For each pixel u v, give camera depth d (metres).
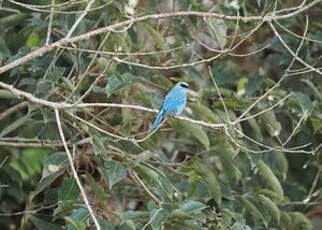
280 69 16.17
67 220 9.48
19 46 13.40
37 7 10.34
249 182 14.03
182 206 10.34
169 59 14.02
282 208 14.72
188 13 10.25
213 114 11.71
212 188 12.01
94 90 11.69
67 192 10.69
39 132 12.96
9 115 13.40
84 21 12.28
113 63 11.31
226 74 13.91
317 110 12.92
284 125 15.40
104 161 10.88
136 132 12.44
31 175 14.96
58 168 10.52
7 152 13.81
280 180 15.17
